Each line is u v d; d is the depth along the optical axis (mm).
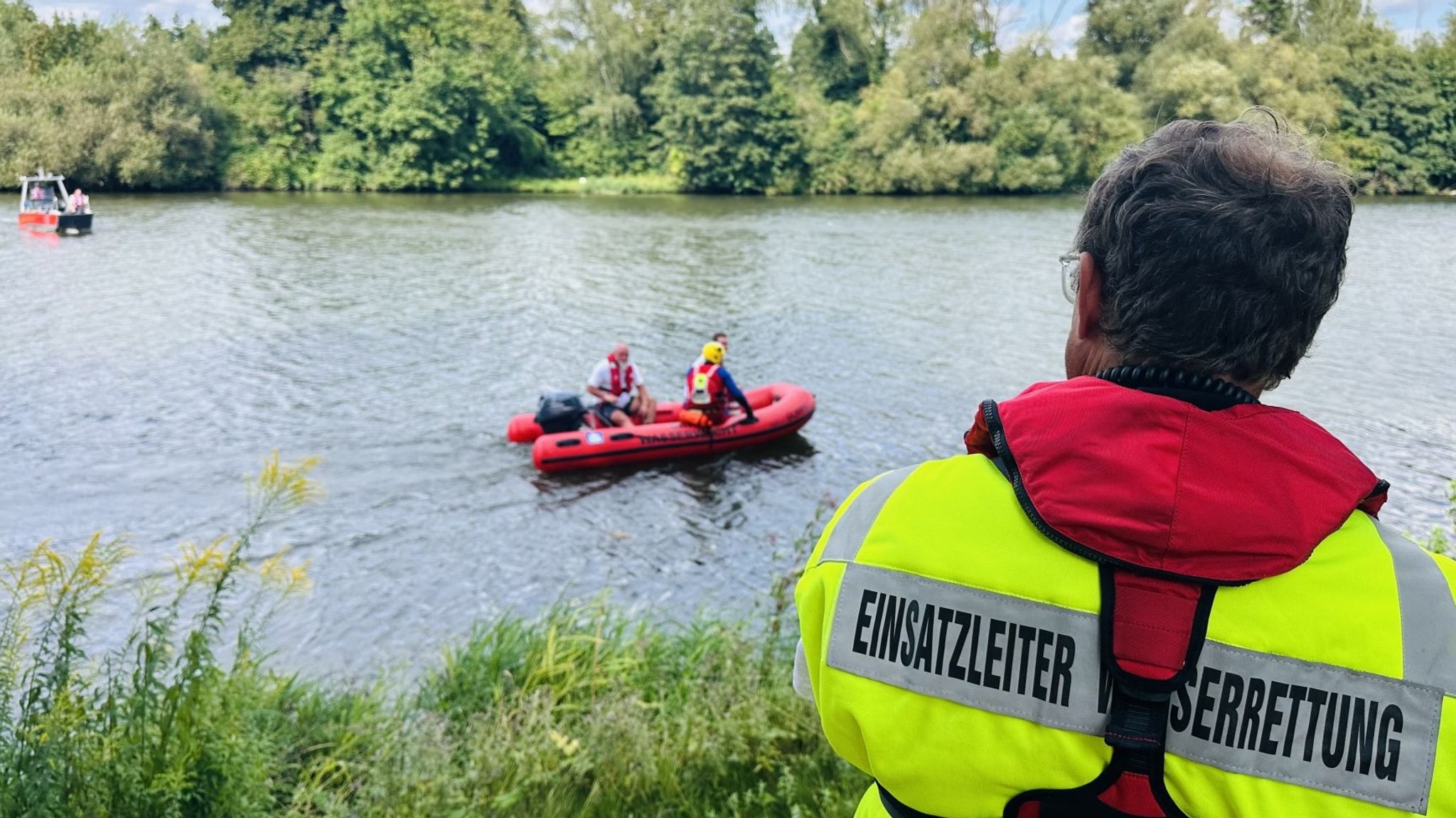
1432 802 693
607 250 25094
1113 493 752
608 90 48844
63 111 38812
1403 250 24688
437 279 20234
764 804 3143
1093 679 747
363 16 44156
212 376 12344
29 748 2725
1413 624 725
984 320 16969
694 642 4801
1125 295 843
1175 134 881
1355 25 40781
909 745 789
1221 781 721
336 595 6594
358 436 10117
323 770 3363
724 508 8641
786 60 52312
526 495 8750
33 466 8898
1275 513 729
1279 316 805
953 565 802
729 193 46125
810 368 13688
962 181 44188
